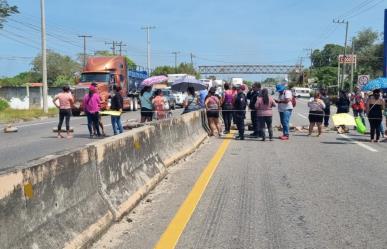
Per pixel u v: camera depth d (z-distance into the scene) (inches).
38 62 4662.9
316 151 583.2
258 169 450.6
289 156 538.9
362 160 509.0
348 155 547.8
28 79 4591.5
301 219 280.8
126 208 284.4
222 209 303.1
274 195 341.1
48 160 205.5
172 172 430.3
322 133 834.2
